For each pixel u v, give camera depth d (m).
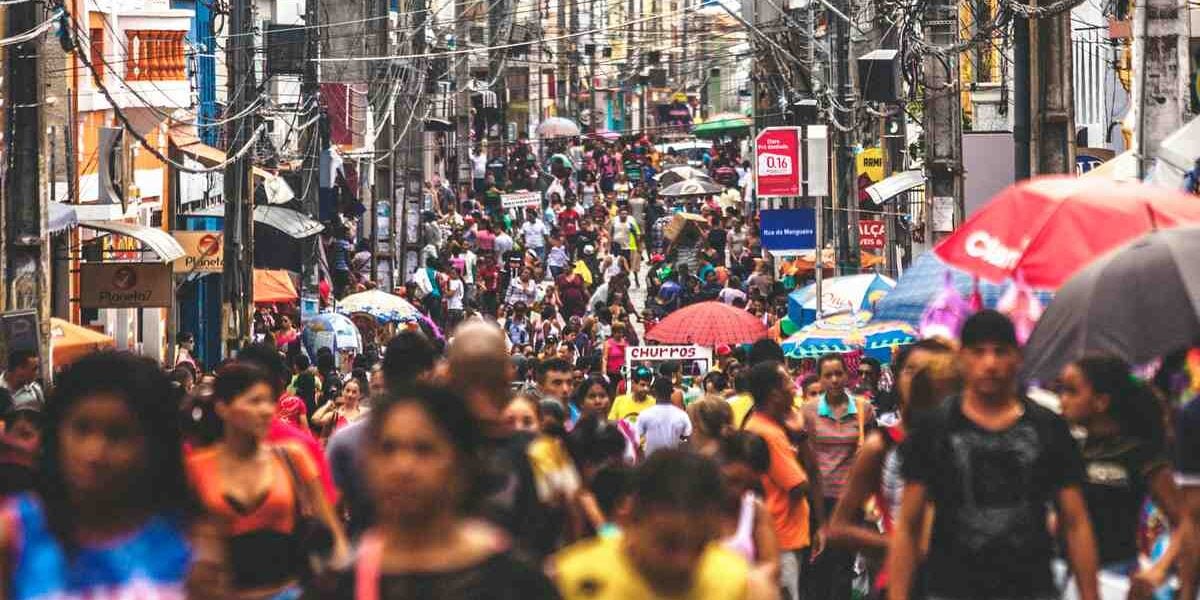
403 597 10.38
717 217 119.88
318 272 80.88
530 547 16.42
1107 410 17.62
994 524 15.39
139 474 11.85
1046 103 41.91
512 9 152.25
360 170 104.56
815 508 26.50
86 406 11.73
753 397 25.47
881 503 19.72
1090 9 74.50
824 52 82.38
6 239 39.53
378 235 101.38
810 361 46.78
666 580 12.68
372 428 10.70
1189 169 33.31
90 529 11.88
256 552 16.70
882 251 80.06
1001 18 50.62
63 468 11.79
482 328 16.56
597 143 188.62
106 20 62.09
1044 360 18.38
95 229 57.41
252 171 60.38
